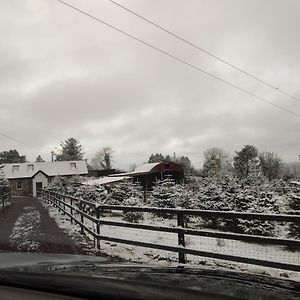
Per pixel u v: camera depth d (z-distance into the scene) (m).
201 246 9.48
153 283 2.80
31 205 31.83
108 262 4.11
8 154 122.06
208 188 18.73
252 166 50.09
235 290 2.55
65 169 84.31
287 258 7.97
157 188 22.55
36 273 3.51
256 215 6.38
